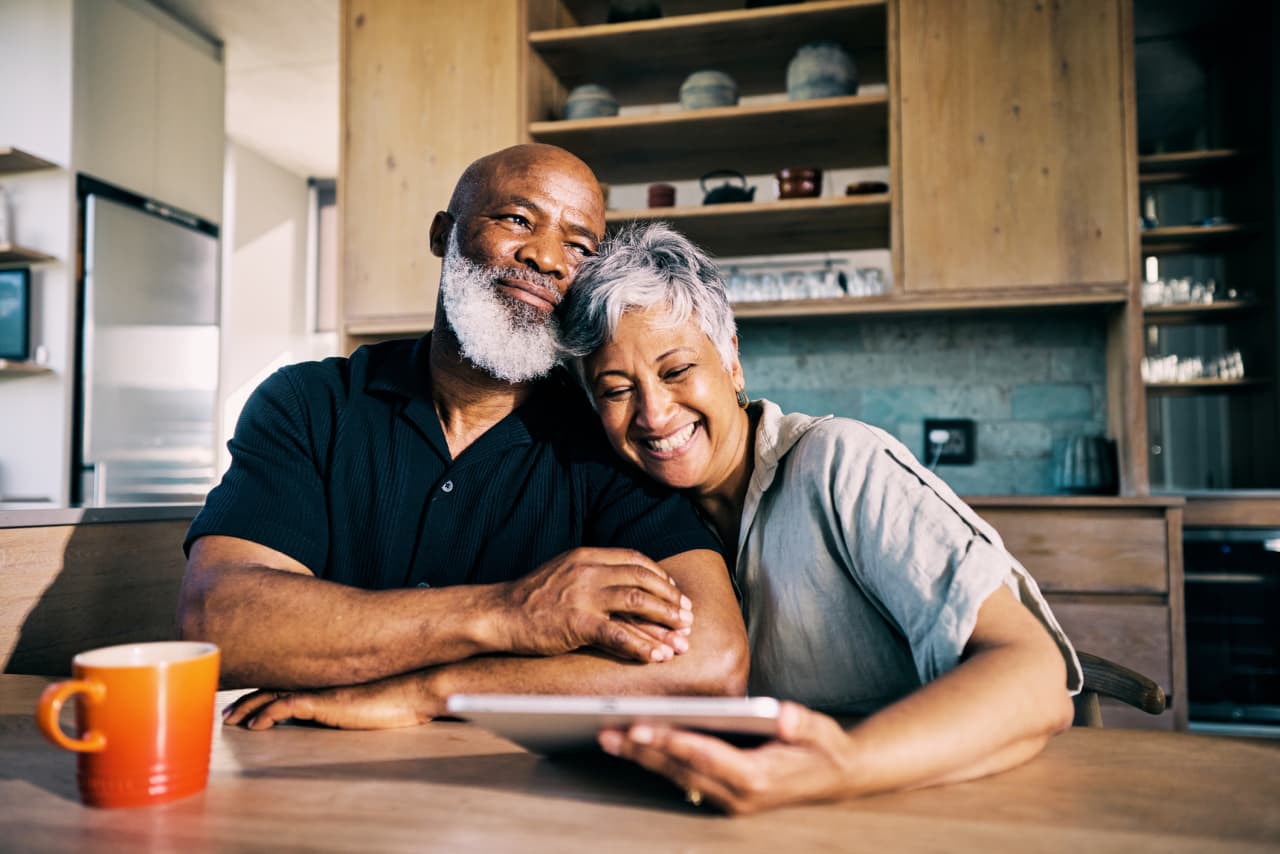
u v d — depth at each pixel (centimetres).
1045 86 256
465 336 100
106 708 51
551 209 102
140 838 47
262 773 58
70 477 358
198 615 80
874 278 268
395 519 103
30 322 359
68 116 363
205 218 440
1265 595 258
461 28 289
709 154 300
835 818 49
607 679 74
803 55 273
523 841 46
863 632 87
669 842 46
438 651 74
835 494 85
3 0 372
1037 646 65
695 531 93
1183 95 315
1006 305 257
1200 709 260
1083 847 45
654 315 87
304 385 107
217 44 447
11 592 103
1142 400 250
